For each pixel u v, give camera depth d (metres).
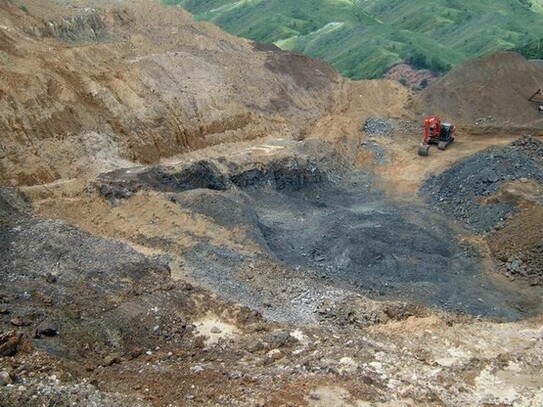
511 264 27.05
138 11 48.22
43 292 17.88
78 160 28.16
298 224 30.44
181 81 37.69
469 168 34.81
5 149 25.66
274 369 15.73
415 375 16.69
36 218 23.42
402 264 26.38
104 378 14.35
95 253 21.62
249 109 40.59
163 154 32.66
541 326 22.20
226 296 20.62
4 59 28.72
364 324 20.38
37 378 12.83
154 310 18.36
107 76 33.53
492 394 16.34
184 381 14.48
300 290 21.88
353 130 43.78
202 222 25.77
